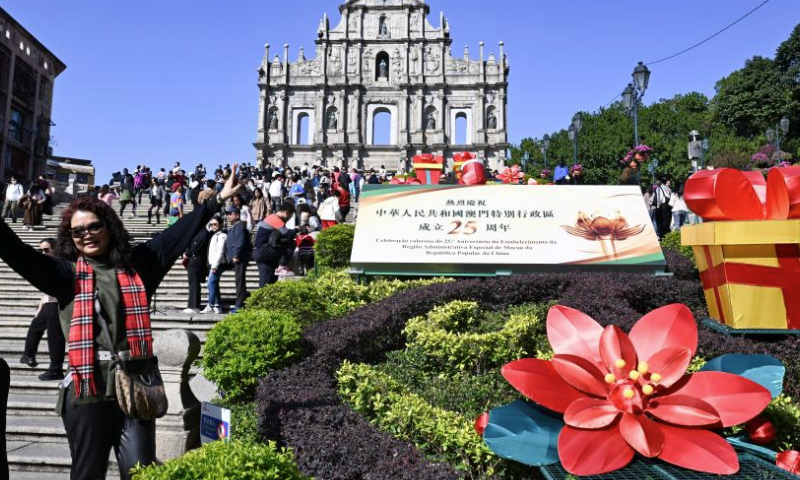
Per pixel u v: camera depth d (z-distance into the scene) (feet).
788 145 160.66
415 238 31.35
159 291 38.75
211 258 33.50
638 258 29.60
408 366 19.42
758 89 173.58
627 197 31.76
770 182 19.39
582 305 21.91
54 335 23.85
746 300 19.38
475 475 12.74
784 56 173.17
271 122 180.96
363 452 12.68
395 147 177.99
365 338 20.58
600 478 11.09
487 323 22.98
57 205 94.17
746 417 12.01
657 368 12.92
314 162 178.60
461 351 18.30
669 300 24.13
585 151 167.22
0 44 125.70
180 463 9.09
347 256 40.45
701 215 20.44
